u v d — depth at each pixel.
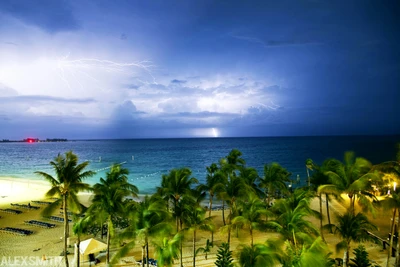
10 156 186.38
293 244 19.27
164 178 34.38
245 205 26.22
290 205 23.89
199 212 25.72
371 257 26.89
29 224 39.91
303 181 83.12
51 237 35.00
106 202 24.05
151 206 21.36
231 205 34.44
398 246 22.84
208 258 28.25
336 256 25.39
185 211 27.78
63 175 23.95
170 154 185.12
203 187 37.19
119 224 36.59
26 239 34.31
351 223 20.70
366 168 28.27
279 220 22.14
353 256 27.27
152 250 30.39
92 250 26.31
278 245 17.94
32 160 157.62
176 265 26.48
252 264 16.89
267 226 22.80
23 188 72.19
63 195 24.69
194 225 25.20
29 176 97.94
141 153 196.50
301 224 20.09
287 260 16.30
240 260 17.33
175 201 33.03
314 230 19.89
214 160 146.25
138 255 29.22
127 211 23.73
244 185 33.72
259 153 175.25
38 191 67.50
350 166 27.97
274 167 42.03
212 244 31.67
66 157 25.16
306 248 16.33
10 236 35.31
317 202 49.03
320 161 131.12
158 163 135.12
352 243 30.69
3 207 50.84
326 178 33.19
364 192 27.34
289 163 124.38
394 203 22.05
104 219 23.92
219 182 36.84
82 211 27.12
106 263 25.23
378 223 36.88
